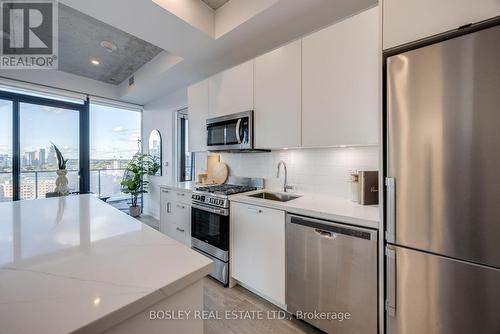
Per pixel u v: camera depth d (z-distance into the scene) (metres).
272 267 1.83
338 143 1.68
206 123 2.79
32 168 3.79
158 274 0.65
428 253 1.10
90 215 1.36
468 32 1.07
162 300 0.61
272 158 2.57
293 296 1.70
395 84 1.18
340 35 1.67
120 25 2.10
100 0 1.78
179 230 2.91
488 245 0.95
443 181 1.05
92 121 4.52
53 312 0.49
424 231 1.11
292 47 1.96
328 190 2.12
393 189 1.19
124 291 0.57
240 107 2.41
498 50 0.93
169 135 4.41
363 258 1.35
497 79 0.93
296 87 1.93
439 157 1.06
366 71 1.54
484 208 0.96
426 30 1.14
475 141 0.97
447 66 1.04
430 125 1.08
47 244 0.89
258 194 2.36
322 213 1.53
